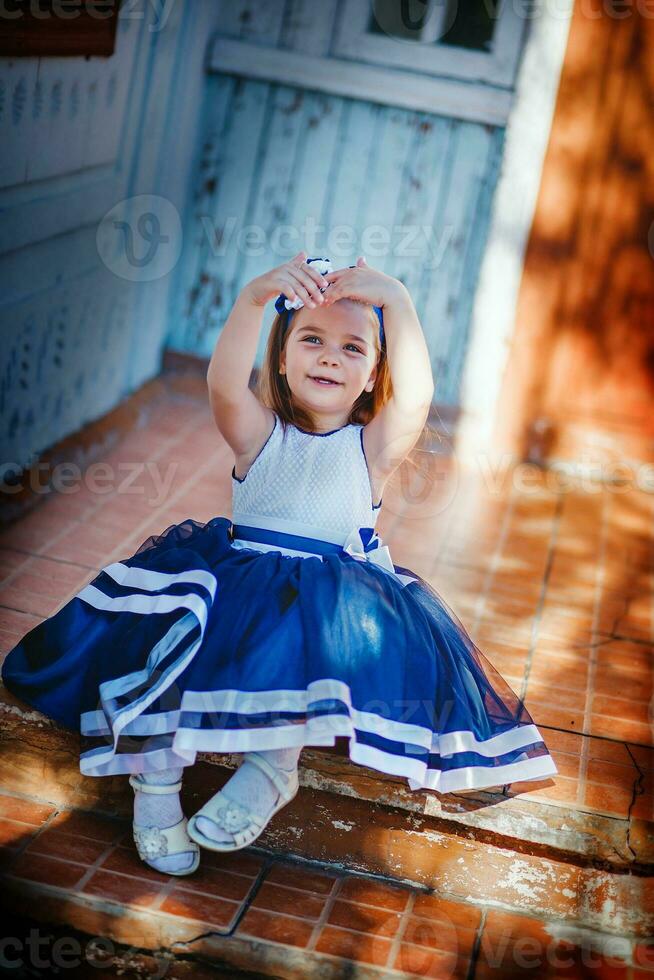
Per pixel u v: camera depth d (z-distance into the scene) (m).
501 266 4.29
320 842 2.26
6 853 2.13
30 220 3.02
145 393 4.38
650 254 4.18
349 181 4.35
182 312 4.56
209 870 2.17
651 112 4.05
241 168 4.39
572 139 4.12
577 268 4.24
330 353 2.21
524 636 3.01
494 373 4.39
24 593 2.79
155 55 3.71
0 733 2.29
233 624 2.05
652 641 3.08
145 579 2.18
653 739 2.56
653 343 4.28
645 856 2.23
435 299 4.40
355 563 2.18
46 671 2.23
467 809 2.24
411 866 2.25
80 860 2.14
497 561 3.48
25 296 3.13
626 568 3.57
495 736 2.21
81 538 3.17
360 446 2.29
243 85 4.29
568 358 4.34
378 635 2.07
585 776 2.37
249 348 2.19
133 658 2.11
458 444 4.44
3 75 2.65
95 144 3.39
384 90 4.20
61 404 3.62
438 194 4.32
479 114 4.16
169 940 2.02
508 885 2.24
